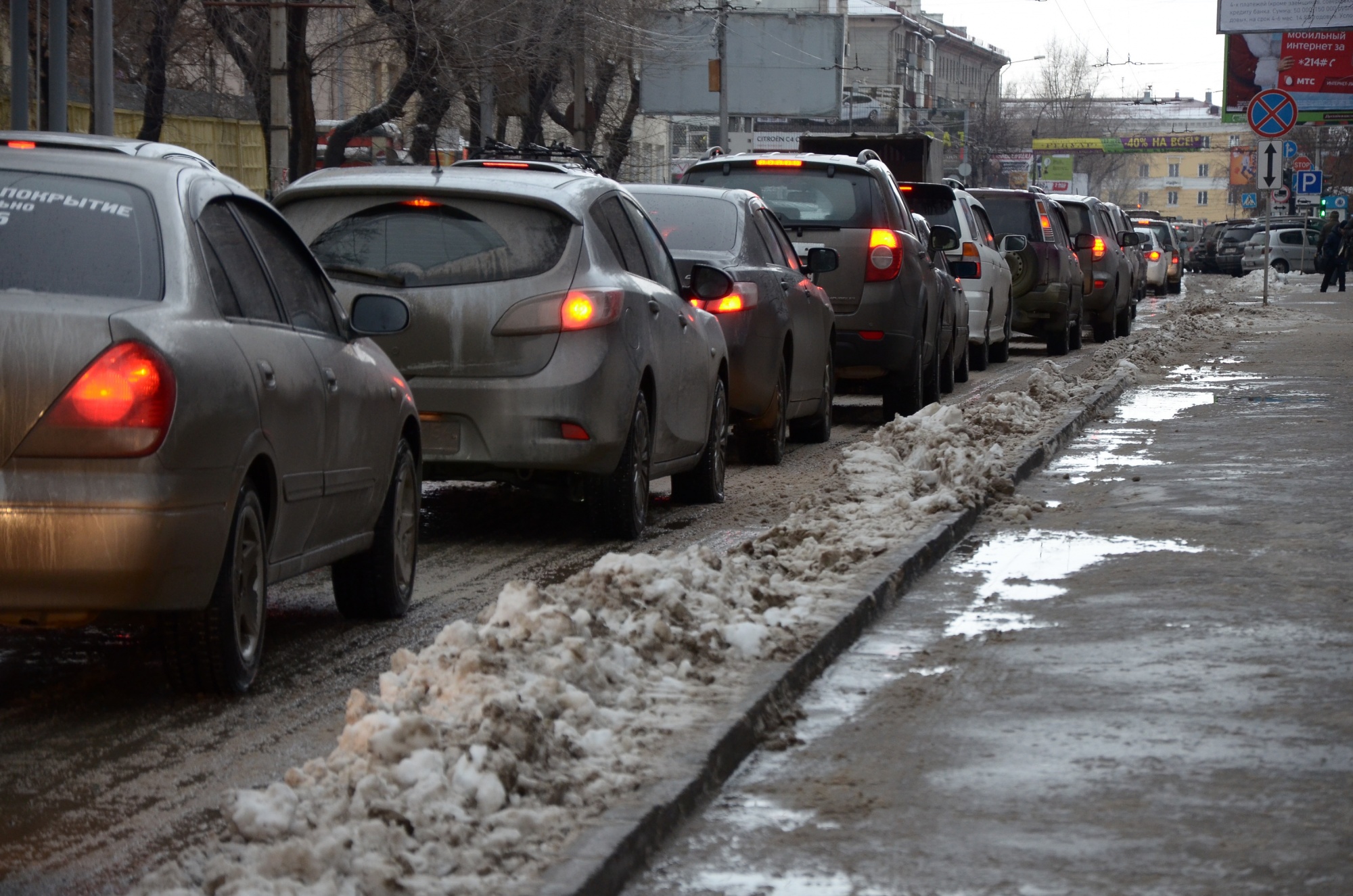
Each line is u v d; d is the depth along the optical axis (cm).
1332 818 534
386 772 504
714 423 1297
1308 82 7650
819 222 1828
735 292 1405
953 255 2605
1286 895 472
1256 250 8562
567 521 1195
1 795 570
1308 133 10781
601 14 5138
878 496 1129
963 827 530
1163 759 596
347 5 3538
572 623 654
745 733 607
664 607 716
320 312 825
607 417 1048
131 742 634
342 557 810
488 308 1036
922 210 2627
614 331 1053
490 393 1032
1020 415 1563
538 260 1050
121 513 613
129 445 615
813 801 558
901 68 15512
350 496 805
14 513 609
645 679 647
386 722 533
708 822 538
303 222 1070
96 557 613
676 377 1180
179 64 4194
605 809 512
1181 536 1050
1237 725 637
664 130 9894
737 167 1859
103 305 639
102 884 489
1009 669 729
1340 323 3681
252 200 777
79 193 682
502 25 4262
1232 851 506
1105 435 1614
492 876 456
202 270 683
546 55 4759
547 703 576
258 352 701
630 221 1185
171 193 695
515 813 493
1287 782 570
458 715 554
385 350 1039
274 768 602
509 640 630
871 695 690
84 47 3591
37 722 661
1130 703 670
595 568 756
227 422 655
